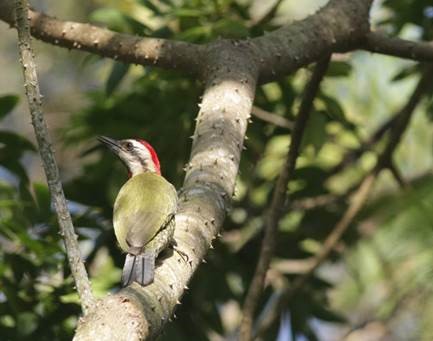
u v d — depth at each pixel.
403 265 7.76
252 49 10.58
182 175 13.96
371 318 14.45
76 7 21.59
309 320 14.57
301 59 10.88
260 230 14.57
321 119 13.73
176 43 10.86
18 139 13.09
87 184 14.10
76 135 14.46
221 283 14.21
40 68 22.20
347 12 11.40
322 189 14.92
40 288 12.38
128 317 6.87
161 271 7.84
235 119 9.70
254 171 14.92
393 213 7.02
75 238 7.71
